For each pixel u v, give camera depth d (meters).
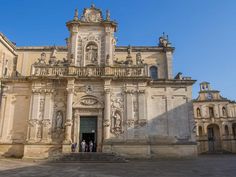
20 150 37.22
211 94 75.44
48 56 49.19
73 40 41.34
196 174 19.48
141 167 24.98
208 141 73.25
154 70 48.75
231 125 71.88
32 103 38.03
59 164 28.19
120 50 49.25
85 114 37.91
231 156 50.16
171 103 39.81
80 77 38.47
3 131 37.97
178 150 37.44
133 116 37.78
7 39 44.88
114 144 35.94
